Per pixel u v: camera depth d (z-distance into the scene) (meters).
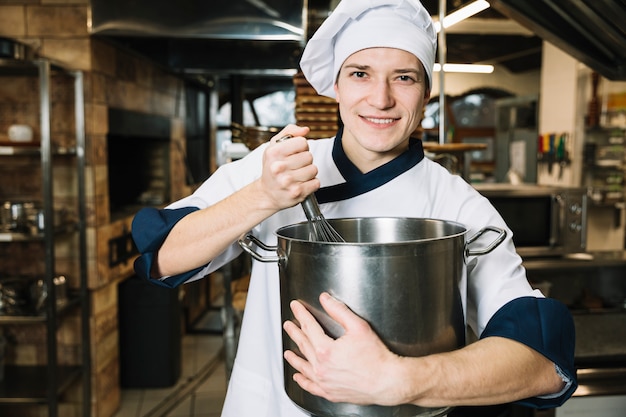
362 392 0.70
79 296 2.80
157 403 3.20
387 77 0.84
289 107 5.09
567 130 4.79
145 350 3.38
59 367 2.89
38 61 2.42
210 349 4.08
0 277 2.80
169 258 0.88
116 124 3.05
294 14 2.70
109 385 3.04
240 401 1.04
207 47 3.41
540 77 5.00
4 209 2.58
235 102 3.81
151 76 3.65
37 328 2.93
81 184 2.74
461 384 0.72
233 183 1.02
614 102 4.57
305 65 0.97
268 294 1.02
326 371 0.71
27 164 2.85
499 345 0.78
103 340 2.98
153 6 2.68
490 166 5.57
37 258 2.90
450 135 3.88
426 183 0.99
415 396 0.70
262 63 3.44
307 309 0.72
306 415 0.97
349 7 0.84
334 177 0.98
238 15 2.69
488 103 6.06
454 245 0.73
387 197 0.96
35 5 2.72
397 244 0.68
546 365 0.80
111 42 2.92
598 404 1.62
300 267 0.72
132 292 3.35
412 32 0.83
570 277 2.46
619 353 1.66
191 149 4.58
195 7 2.68
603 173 4.66
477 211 0.97
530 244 2.57
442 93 2.13
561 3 1.16
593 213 4.89
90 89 2.77
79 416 2.96
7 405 2.92
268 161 0.75
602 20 1.18
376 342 0.69
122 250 3.22
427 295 0.71
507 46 4.46
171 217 0.91
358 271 0.68
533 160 4.68
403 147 0.99
